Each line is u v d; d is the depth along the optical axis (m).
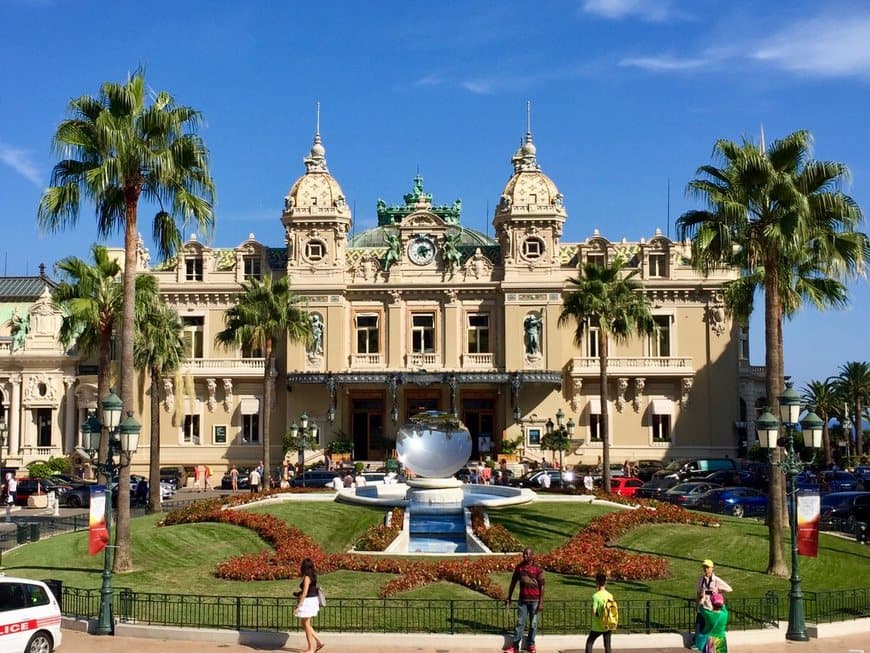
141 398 82.44
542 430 80.62
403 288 82.12
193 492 73.81
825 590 32.03
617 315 61.19
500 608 27.70
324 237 82.50
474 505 43.72
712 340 81.75
